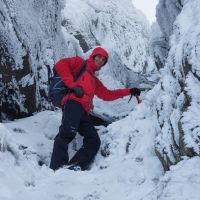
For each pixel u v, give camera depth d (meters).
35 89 6.07
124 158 3.52
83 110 4.04
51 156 4.04
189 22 3.94
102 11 37.22
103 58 4.11
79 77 4.03
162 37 14.73
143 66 39.16
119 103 8.20
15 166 2.89
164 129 3.21
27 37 6.17
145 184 2.83
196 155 2.52
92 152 4.02
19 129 4.63
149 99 4.30
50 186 2.96
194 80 3.05
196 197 2.10
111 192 2.88
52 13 8.27
